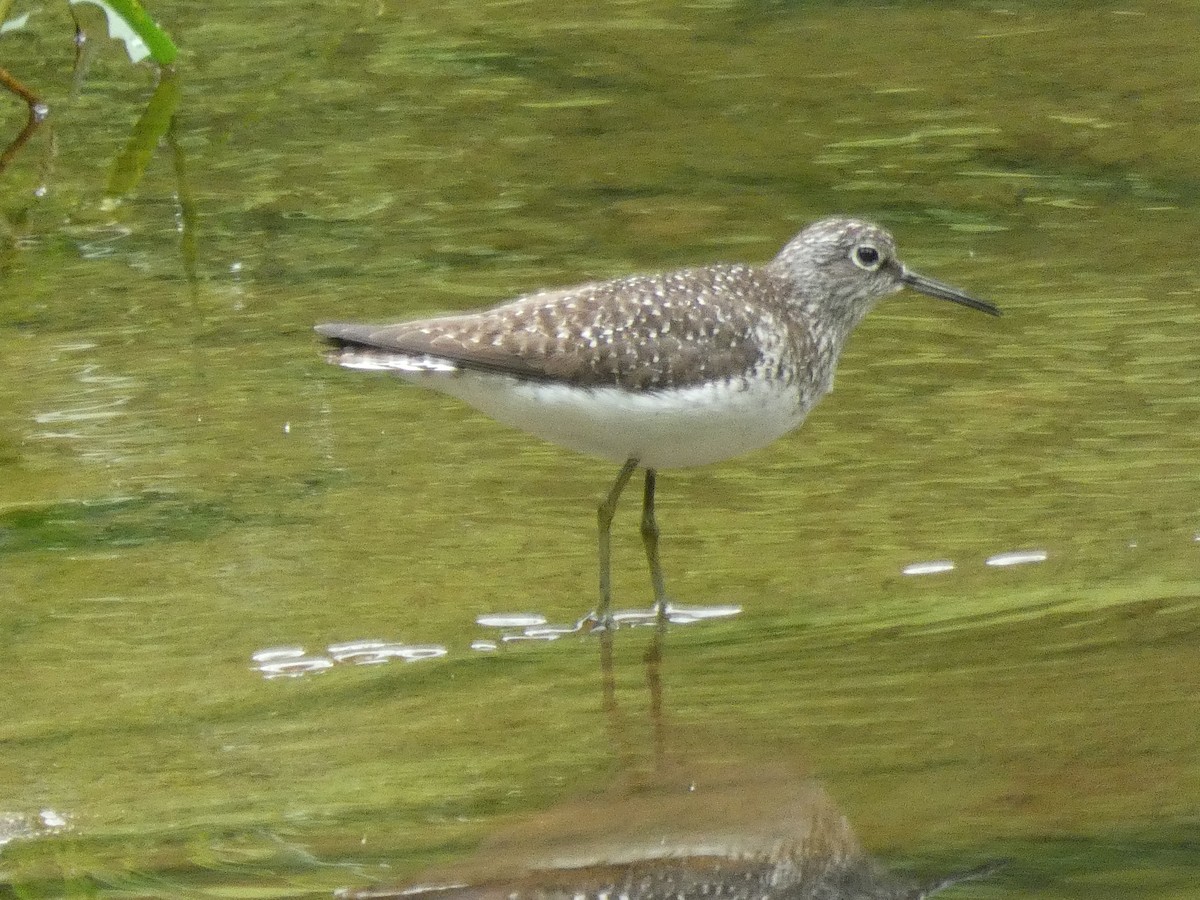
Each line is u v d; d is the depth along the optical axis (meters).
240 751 9.42
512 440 13.20
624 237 15.95
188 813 8.84
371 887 8.14
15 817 8.80
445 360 10.49
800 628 10.66
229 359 14.19
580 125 18.39
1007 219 16.28
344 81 19.48
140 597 11.05
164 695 10.00
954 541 11.61
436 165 17.58
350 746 9.47
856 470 12.60
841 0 21.64
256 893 8.10
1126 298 14.88
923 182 17.00
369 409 13.59
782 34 20.64
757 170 17.33
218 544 11.71
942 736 9.35
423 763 9.28
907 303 15.09
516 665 10.35
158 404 13.50
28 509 12.05
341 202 16.84
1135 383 13.55
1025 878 8.02
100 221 16.50
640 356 10.65
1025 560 11.33
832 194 16.78
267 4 21.59
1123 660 10.09
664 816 8.69
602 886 8.10
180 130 18.33
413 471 12.71
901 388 13.71
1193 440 12.71
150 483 12.45
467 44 20.45
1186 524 11.65
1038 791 8.75
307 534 11.86
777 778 9.00
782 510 12.12
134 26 18.73
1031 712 9.54
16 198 16.88
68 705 9.88
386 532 11.90
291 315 14.81
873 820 8.59
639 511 12.20
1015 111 18.45
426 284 15.16
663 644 10.54
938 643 10.39
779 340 11.07
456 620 10.85
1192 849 8.23
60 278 15.43
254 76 19.56
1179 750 9.11
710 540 11.78
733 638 10.59
